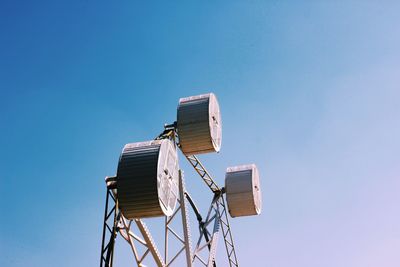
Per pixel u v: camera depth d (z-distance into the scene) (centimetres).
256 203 3056
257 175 3184
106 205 1841
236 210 3028
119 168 1789
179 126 2344
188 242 2266
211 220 2855
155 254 2155
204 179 2870
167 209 1836
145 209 1773
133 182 1759
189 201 2756
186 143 2359
